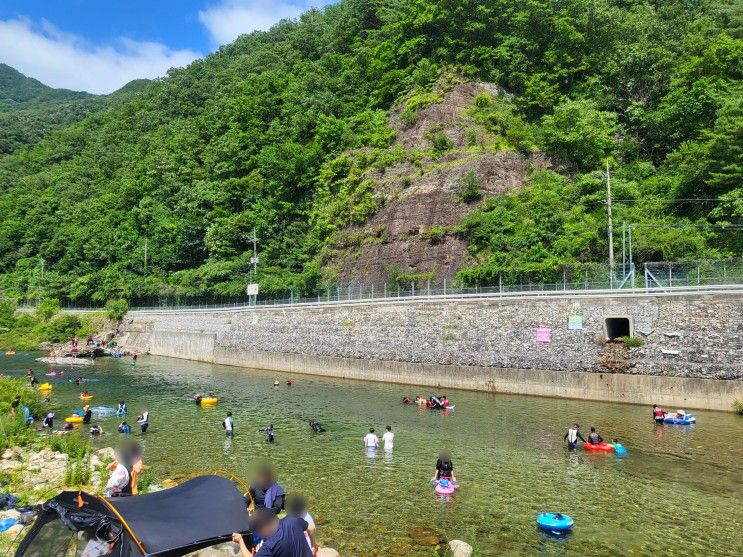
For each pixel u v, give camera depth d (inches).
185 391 1763.0
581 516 691.4
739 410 1230.3
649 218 2068.2
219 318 2632.9
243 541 417.1
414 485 813.9
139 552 395.9
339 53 4653.1
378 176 3056.1
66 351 2856.8
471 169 2679.6
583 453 977.5
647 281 1494.8
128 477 555.2
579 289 1637.6
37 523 430.3
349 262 2817.4
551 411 1326.3
